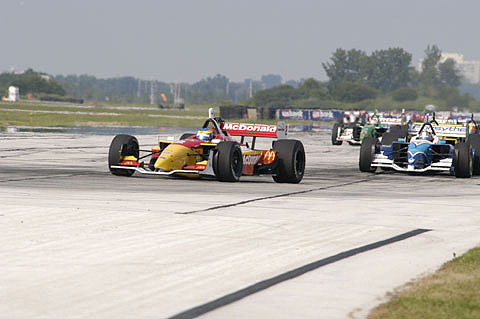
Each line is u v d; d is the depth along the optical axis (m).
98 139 88.38
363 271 16.33
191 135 40.06
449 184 40.62
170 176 39.88
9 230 20.62
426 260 17.59
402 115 95.12
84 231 20.67
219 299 13.86
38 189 31.20
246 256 17.75
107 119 190.75
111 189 31.94
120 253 17.80
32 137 87.62
